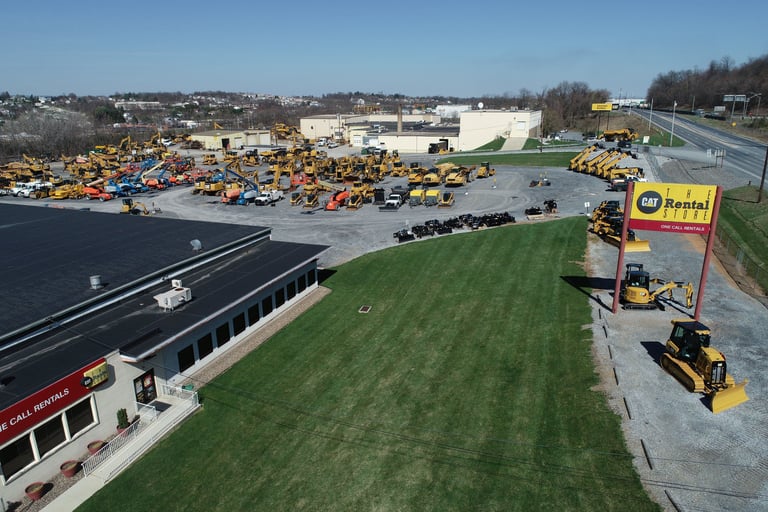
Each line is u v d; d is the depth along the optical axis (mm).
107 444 22578
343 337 33125
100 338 25969
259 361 30438
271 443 23109
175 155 128875
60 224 45500
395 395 26172
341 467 21281
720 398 22250
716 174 80875
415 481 20125
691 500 17750
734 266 39969
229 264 38344
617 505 17922
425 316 35312
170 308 29688
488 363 28375
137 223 45906
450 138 147000
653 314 32031
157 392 26719
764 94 195750
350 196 73750
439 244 51812
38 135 165250
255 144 175750
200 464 21984
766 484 18266
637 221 30406
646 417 22141
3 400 20484
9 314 26406
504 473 20047
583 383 25172
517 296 37031
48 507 19812
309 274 40688
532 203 69312
